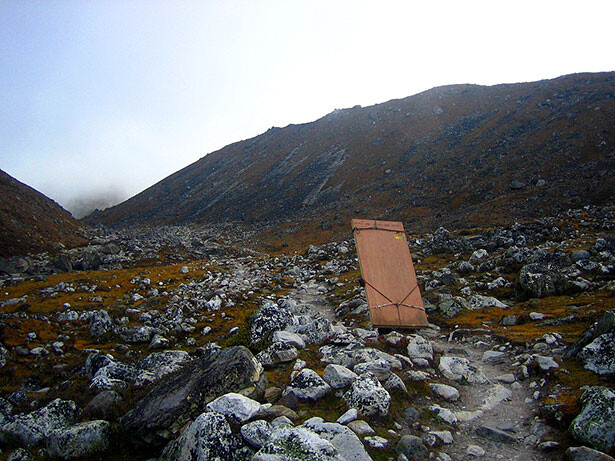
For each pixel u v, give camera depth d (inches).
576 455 245.6
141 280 1480.1
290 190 5905.5
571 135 3944.4
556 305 694.5
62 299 1171.9
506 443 291.0
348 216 4207.7
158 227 6127.0
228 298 1166.3
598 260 976.3
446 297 828.0
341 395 335.3
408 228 3240.7
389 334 537.3
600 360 372.8
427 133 6092.5
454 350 534.9
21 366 685.3
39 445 322.3
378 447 263.7
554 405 314.0
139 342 799.7
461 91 7185.0
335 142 7244.1
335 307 1043.9
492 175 3892.7
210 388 316.5
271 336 488.7
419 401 354.0
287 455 216.5
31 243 2393.0
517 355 485.4
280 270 1828.2
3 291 1306.6
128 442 303.6
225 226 5221.5
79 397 405.4
